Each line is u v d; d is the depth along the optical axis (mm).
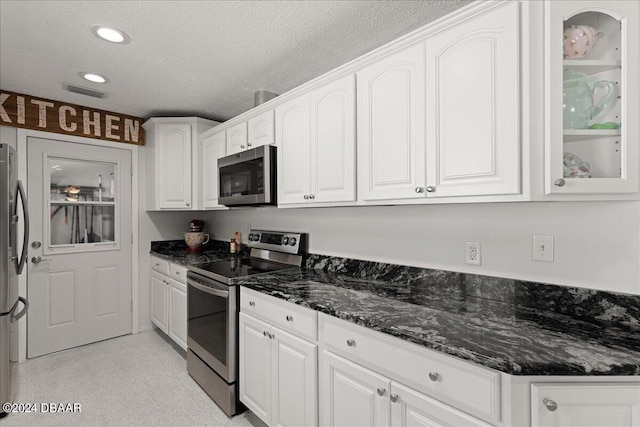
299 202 1899
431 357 1045
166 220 3463
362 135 1559
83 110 2830
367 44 1784
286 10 1481
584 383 891
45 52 1855
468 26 1174
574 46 1067
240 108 2865
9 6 1431
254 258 2783
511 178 1073
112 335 3107
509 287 1402
